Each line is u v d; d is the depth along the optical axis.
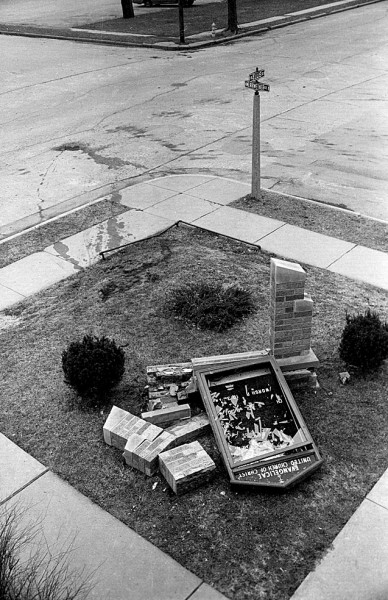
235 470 5.04
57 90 18.77
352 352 6.10
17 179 12.05
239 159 12.34
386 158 12.07
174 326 7.17
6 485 5.21
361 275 8.04
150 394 5.91
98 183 11.61
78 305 7.75
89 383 5.85
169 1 34.81
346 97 15.98
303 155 12.38
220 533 4.66
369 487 4.98
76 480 5.22
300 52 21.67
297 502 4.89
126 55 23.48
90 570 4.43
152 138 13.89
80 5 38.78
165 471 5.08
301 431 5.34
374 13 28.91
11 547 4.38
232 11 25.30
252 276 8.10
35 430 5.78
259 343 6.77
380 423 5.61
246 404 5.60
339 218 9.64
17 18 34.75
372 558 4.42
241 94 16.77
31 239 9.52
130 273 8.38
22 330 7.33
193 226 9.52
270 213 9.88
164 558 4.50
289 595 4.20
